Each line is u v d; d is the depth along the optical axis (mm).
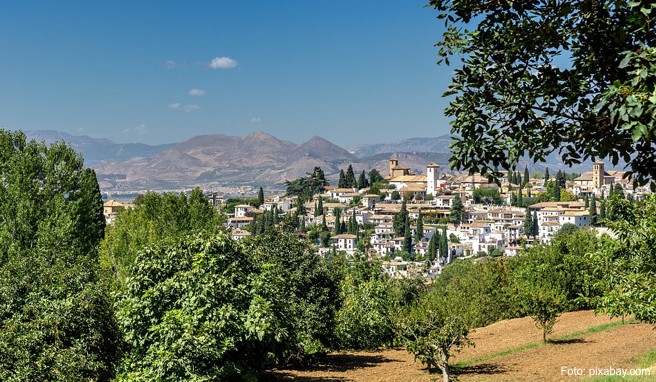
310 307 32281
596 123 7156
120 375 16891
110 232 43969
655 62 5715
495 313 51969
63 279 17938
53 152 44719
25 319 16609
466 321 25844
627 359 24797
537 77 7656
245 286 17906
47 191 43500
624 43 6734
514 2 7520
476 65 7871
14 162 43219
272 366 30531
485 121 7820
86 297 16953
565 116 7477
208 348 15766
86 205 46469
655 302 16031
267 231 33938
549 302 33594
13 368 14758
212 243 18141
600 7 6926
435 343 24312
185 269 17781
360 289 41094
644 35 6445
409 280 57656
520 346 33531
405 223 193250
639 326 35562
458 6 7695
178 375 15852
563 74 7266
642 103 5555
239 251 19109
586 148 7574
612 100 5891
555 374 23344
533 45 7480
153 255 17969
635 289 16547
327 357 35219
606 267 18188
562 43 7434
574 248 48750
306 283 33312
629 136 6926
